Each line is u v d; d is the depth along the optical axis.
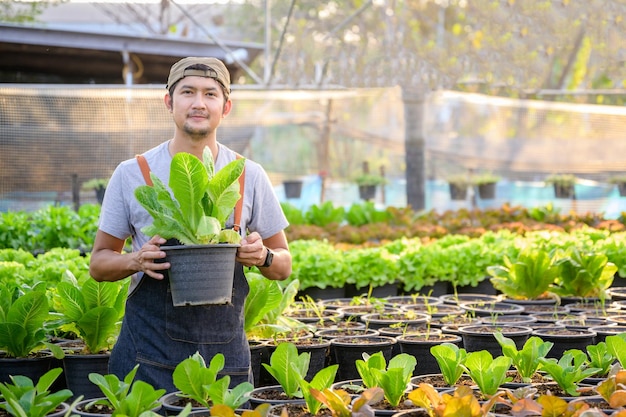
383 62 12.84
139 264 3.48
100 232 3.81
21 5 14.60
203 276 3.35
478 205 16.33
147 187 3.46
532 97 17.45
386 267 7.69
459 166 17.14
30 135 11.51
